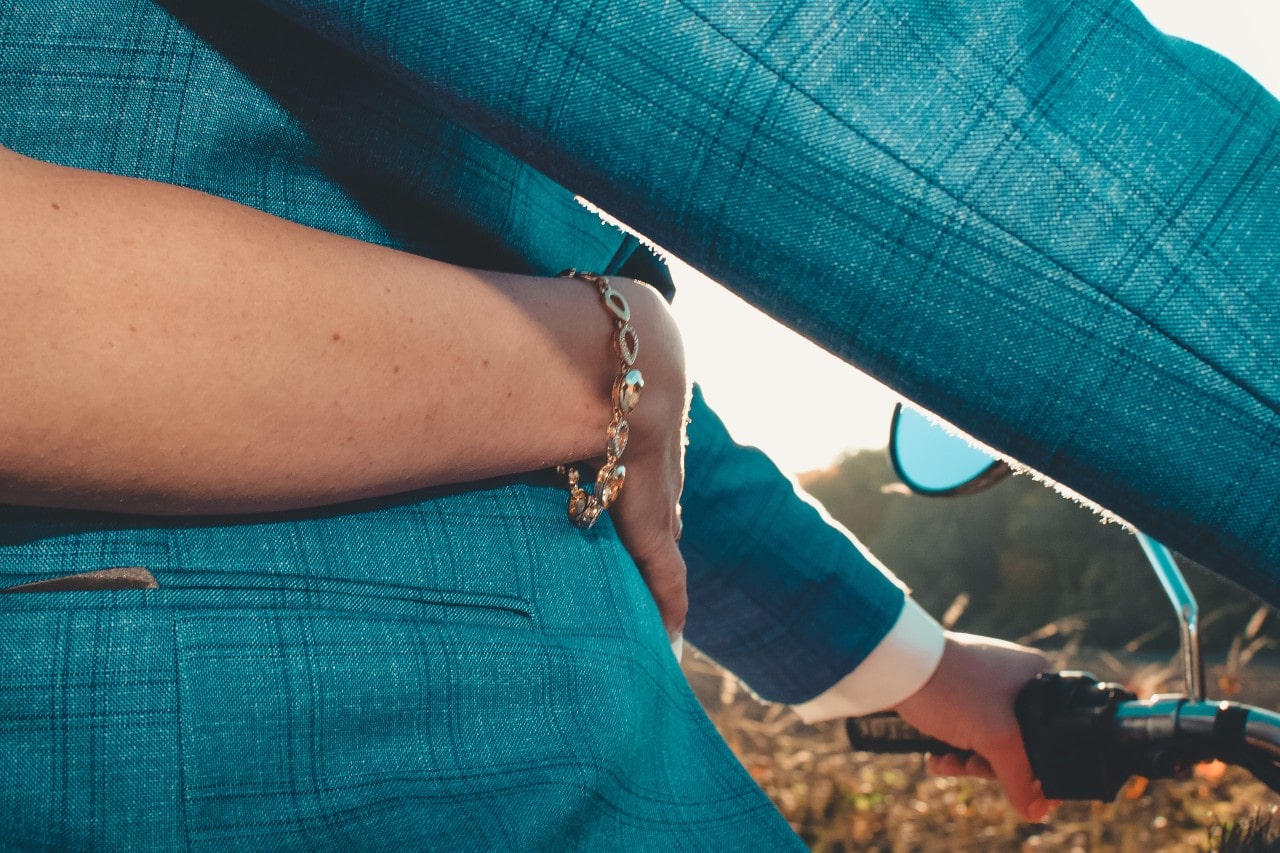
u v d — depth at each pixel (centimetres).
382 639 72
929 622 155
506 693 77
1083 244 57
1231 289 57
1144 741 139
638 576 96
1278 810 128
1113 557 882
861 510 1117
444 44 63
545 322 78
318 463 66
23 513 65
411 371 68
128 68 68
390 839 70
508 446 76
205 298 61
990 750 152
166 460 61
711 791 94
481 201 80
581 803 78
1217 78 61
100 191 60
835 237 60
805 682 153
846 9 59
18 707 63
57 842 63
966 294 59
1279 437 58
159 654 66
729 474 142
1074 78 59
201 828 65
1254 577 61
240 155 71
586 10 60
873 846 311
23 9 68
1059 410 59
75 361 57
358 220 75
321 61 72
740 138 60
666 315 89
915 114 58
